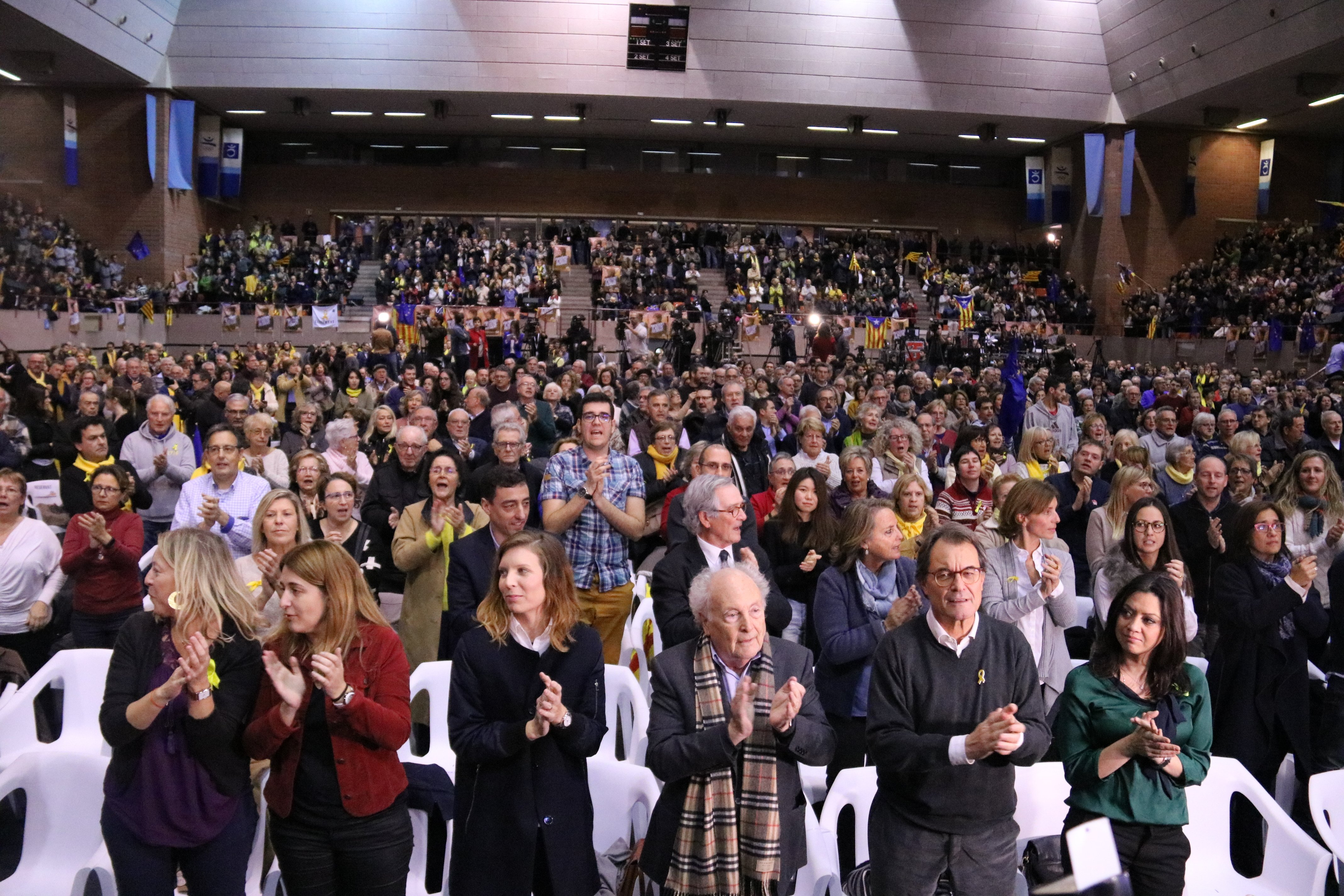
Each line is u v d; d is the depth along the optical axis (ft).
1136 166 99.81
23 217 83.20
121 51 83.61
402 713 11.10
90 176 91.40
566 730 11.21
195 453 29.63
